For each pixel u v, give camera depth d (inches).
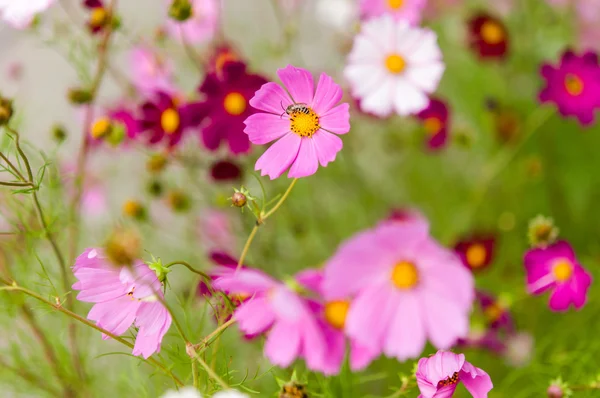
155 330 49.8
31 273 57.5
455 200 75.3
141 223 60.7
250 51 69.9
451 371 49.0
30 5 55.7
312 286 49.3
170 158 59.7
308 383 54.7
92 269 49.8
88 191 62.6
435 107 62.4
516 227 69.0
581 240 70.1
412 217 64.2
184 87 64.4
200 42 62.4
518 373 57.6
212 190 62.6
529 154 73.5
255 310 49.4
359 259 47.8
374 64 56.6
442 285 47.8
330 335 49.5
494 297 60.3
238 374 58.2
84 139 57.9
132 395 58.1
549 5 70.2
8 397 60.6
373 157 79.6
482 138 74.3
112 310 50.2
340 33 66.6
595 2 69.2
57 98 74.5
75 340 56.8
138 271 49.4
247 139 55.4
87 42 63.2
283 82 50.7
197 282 55.0
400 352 47.9
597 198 74.2
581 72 58.8
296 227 62.4
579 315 61.9
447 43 73.1
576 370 57.1
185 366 54.0
